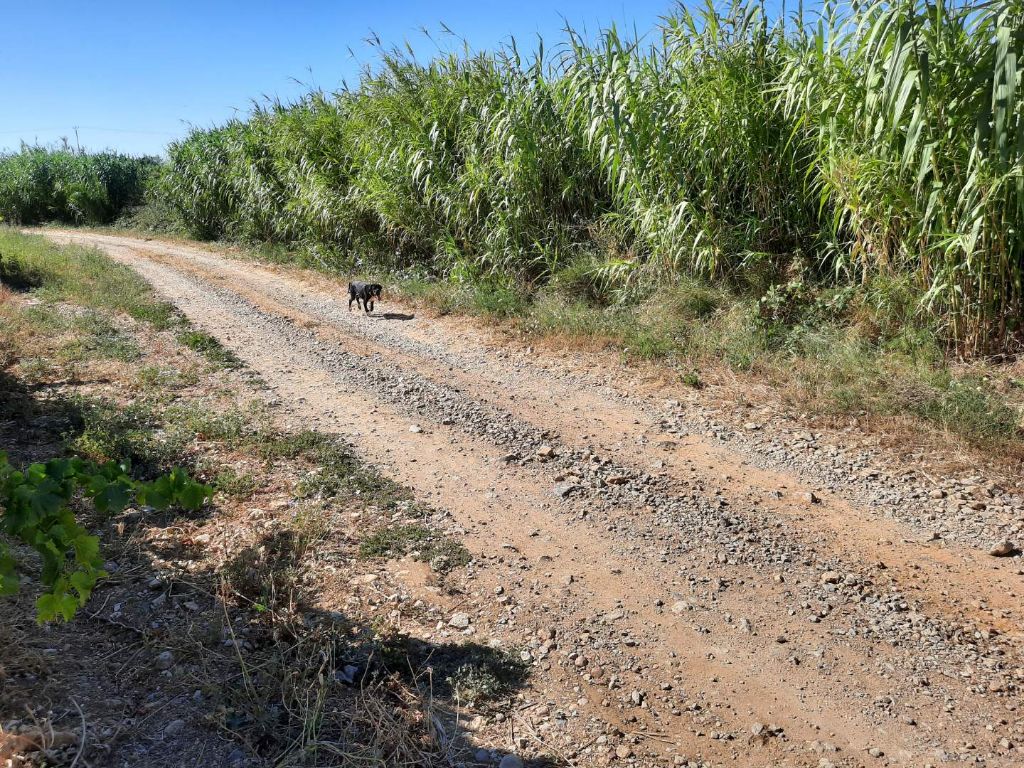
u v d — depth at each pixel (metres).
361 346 9.16
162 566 3.91
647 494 5.05
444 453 5.79
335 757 2.67
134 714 2.81
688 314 8.49
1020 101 5.62
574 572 4.11
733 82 8.31
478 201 11.28
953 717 2.99
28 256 14.99
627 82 8.61
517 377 7.80
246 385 7.38
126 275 13.45
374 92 13.02
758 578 4.04
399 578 3.99
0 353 7.88
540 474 5.41
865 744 2.87
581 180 10.45
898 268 7.28
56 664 3.01
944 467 5.15
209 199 20.22
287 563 3.99
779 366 7.09
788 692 3.17
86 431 5.50
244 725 2.79
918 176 6.24
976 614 3.66
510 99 10.70
